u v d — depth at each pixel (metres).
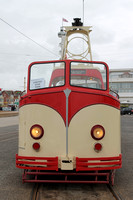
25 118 3.99
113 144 3.90
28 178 4.55
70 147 3.79
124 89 73.12
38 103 3.92
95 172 4.08
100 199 3.55
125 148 8.25
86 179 4.41
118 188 4.05
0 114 34.16
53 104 3.87
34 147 3.82
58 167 3.75
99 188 4.06
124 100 72.50
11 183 4.30
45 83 4.27
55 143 3.82
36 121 3.90
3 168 5.42
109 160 3.80
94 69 4.33
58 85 4.18
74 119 3.82
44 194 3.74
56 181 3.91
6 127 17.45
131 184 4.29
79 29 7.28
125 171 5.25
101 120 3.87
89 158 3.74
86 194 3.76
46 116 3.88
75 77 4.22
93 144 3.82
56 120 3.84
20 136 4.07
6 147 8.35
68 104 3.83
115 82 73.12
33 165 3.80
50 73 4.27
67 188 4.04
